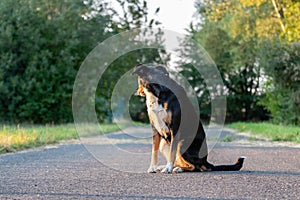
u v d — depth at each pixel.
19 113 27.47
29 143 13.27
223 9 28.61
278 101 28.98
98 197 5.59
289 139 16.64
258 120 43.53
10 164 8.98
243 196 5.72
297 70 26.58
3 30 26.91
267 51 27.14
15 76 27.16
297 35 22.14
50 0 28.44
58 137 16.09
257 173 7.75
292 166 8.80
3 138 12.70
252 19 30.77
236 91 43.88
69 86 27.86
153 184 6.61
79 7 28.70
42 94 27.69
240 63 36.69
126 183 6.69
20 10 27.45
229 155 11.15
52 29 28.14
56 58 28.17
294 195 5.80
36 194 5.74
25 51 27.53
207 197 5.64
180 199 5.52
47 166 8.68
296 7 21.89
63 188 6.20
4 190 6.01
